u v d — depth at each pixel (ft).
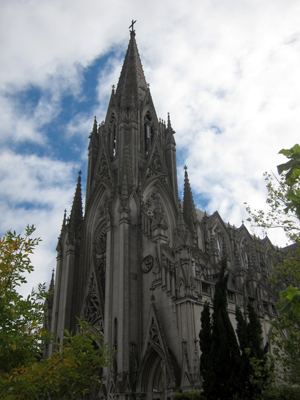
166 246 165.07
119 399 139.54
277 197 100.83
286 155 46.55
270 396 92.79
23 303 64.95
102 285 188.44
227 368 99.71
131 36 284.00
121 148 210.59
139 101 242.58
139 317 159.74
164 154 235.20
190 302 140.67
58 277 207.92
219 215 283.59
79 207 224.74
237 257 192.13
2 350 60.44
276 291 199.93
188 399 107.86
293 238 97.76
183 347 133.90
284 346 92.43
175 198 220.64
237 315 109.91
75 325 190.19
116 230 178.70
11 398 51.03
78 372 72.23
